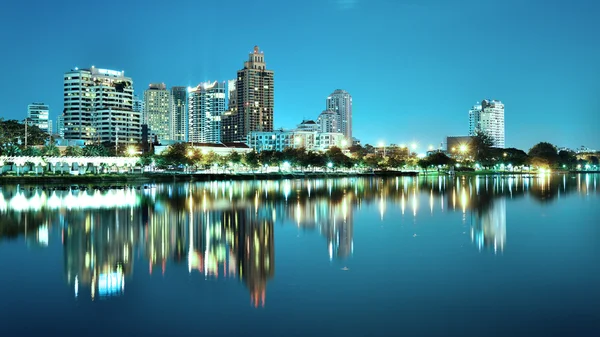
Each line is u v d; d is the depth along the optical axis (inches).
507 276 1162.0
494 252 1448.1
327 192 4343.0
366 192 4335.6
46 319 893.8
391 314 906.7
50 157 6240.2
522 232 1835.6
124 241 1669.5
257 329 839.7
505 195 3870.6
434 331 826.2
